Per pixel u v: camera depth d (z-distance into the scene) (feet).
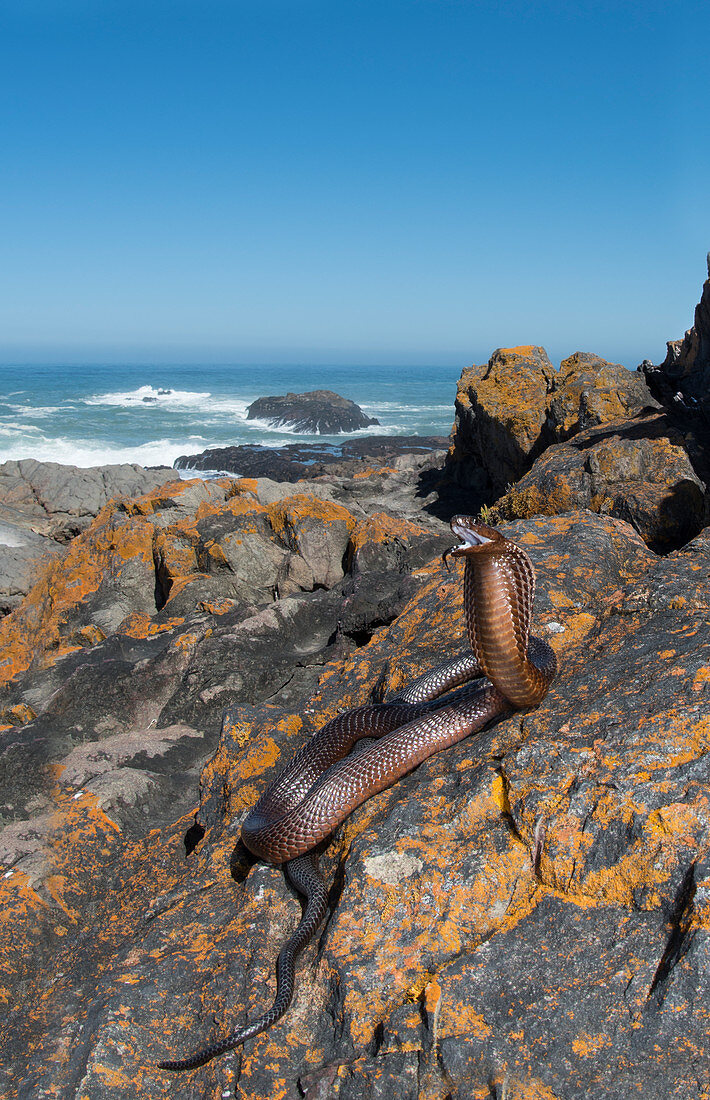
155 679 27.14
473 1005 9.25
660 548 30.73
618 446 34.53
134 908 15.23
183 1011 11.18
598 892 9.86
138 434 193.88
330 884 11.91
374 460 102.58
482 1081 8.61
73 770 22.15
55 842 18.33
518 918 10.07
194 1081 10.19
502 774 11.50
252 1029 10.03
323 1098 9.04
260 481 57.72
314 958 10.74
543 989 9.21
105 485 101.45
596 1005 8.89
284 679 27.61
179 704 26.73
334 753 13.99
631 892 9.69
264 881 12.61
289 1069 9.74
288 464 118.73
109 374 603.26
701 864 9.28
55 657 34.60
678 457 33.73
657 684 12.00
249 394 340.59
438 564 31.09
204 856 15.20
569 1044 8.68
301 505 40.47
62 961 14.51
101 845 18.26
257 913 12.14
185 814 18.58
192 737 24.40
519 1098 8.30
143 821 19.67
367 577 31.22
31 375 575.38
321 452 142.72
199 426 209.97
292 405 215.31
